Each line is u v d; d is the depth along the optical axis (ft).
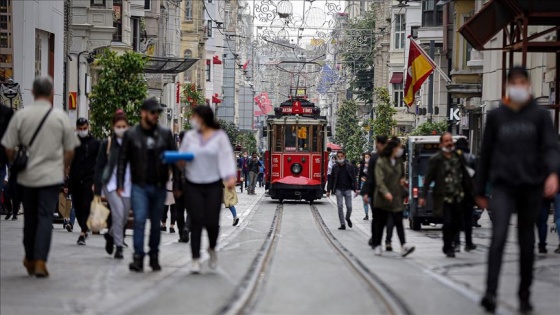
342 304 46.32
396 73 286.87
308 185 174.40
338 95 476.13
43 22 130.72
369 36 326.44
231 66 504.43
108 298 46.21
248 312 43.27
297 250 78.79
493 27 93.81
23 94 120.57
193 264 56.80
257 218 129.80
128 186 62.39
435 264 67.05
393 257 73.00
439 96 222.07
